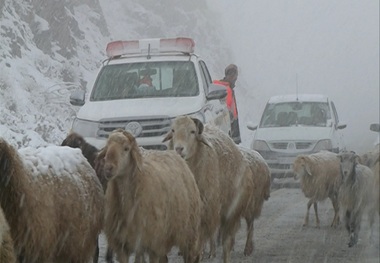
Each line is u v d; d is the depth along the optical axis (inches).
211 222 424.2
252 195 475.5
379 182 547.5
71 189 339.3
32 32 1141.1
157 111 585.3
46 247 321.4
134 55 664.4
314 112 870.4
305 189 603.8
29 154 336.2
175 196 370.0
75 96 621.3
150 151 393.7
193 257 390.9
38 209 315.3
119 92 625.6
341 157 540.7
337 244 512.4
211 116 606.5
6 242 276.4
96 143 579.2
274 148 825.5
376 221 568.1
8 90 904.3
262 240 525.7
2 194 306.8
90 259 359.9
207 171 422.3
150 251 365.7
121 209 361.1
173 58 649.0
